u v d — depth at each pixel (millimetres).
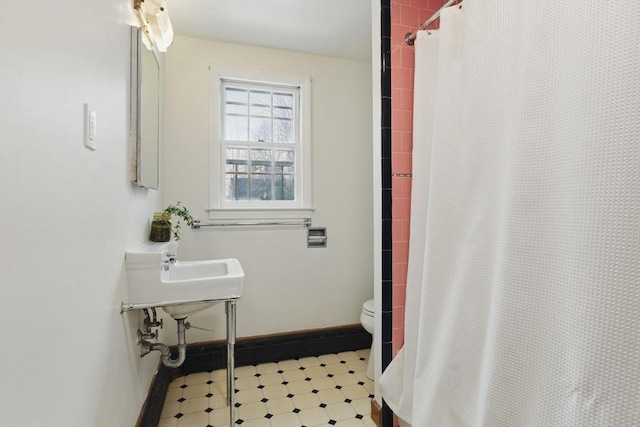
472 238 1207
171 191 2285
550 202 944
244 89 2523
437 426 1278
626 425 759
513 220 1027
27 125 597
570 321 875
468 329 1205
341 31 2242
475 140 1207
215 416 1769
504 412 1025
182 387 2061
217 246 2377
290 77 2523
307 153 2572
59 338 713
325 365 2375
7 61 540
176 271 1745
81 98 834
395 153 1677
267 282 2479
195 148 2330
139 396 1444
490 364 1067
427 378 1359
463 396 1208
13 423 552
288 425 1698
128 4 1299
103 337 991
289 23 2143
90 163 896
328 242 2629
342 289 2658
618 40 792
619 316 781
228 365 1538
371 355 2199
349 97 2686
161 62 2117
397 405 1560
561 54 920
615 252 791
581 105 862
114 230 1119
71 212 776
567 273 889
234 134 2506
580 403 838
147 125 1548
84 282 851
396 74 1675
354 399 1937
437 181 1364
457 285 1256
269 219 2488
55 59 699
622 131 782
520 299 1005
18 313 570
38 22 633
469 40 1229
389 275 1670
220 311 2354
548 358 930
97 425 933
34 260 620
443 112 1351
